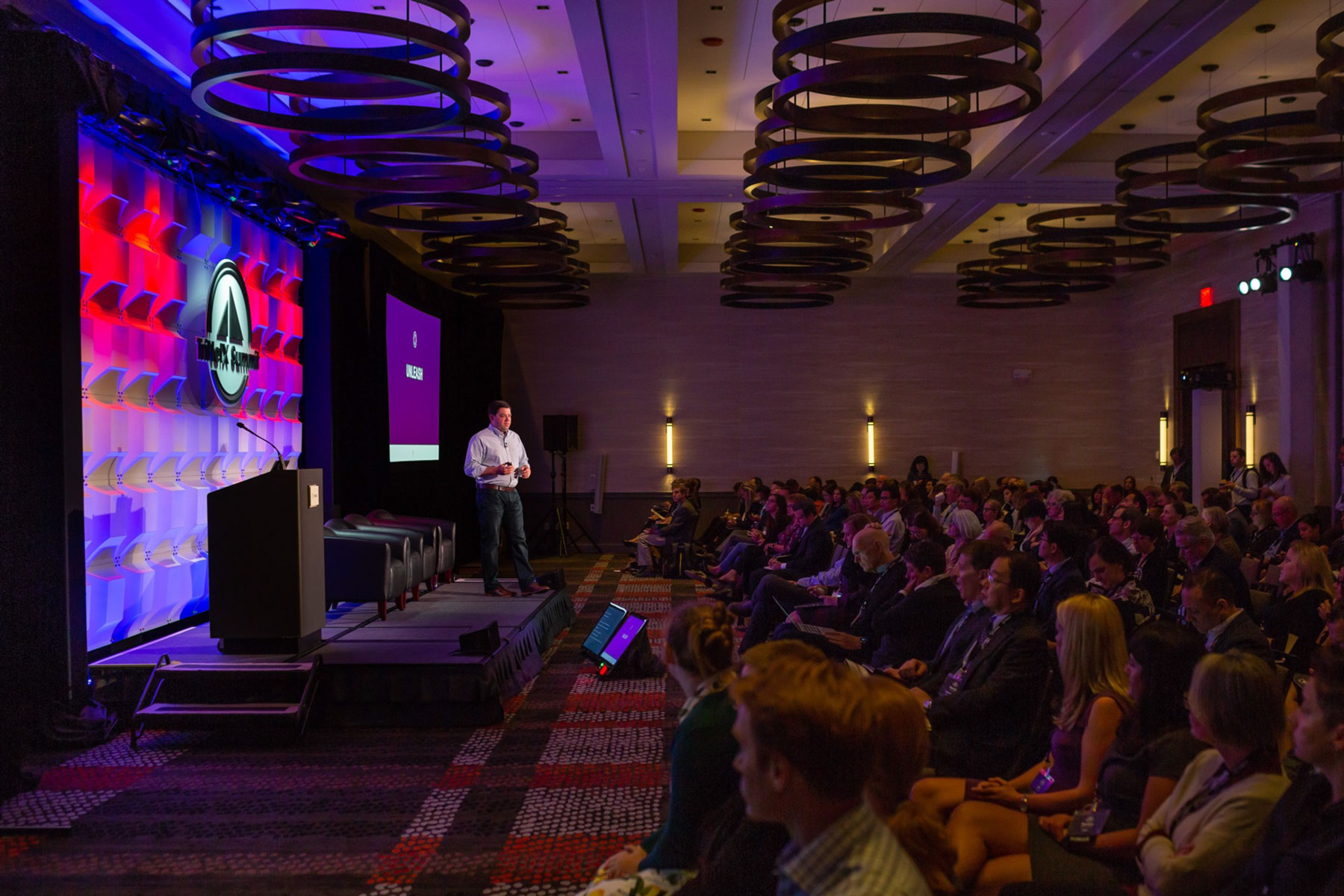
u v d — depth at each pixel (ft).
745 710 4.40
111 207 21.72
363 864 12.85
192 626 23.80
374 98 20.61
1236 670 7.64
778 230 30.96
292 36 24.41
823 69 18.78
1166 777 8.93
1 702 16.81
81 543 17.95
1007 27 17.60
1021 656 12.25
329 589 23.57
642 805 15.06
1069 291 45.09
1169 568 20.39
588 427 54.54
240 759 17.25
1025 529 32.42
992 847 9.12
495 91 22.33
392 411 39.01
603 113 27.50
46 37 17.13
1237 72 27.84
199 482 25.94
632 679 23.57
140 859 13.00
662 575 43.42
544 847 13.43
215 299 26.55
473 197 27.40
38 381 17.33
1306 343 37.42
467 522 50.26
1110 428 54.54
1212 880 7.43
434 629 22.77
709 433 54.39
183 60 23.48
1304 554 16.37
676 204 38.01
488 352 52.11
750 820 7.45
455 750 17.84
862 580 21.68
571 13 21.17
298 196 29.01
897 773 6.36
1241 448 40.93
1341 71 18.02
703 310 54.39
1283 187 25.81
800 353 54.39
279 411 31.12
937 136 31.37
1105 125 32.50
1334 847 6.08
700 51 26.17
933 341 54.34
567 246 37.70
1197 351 46.34
